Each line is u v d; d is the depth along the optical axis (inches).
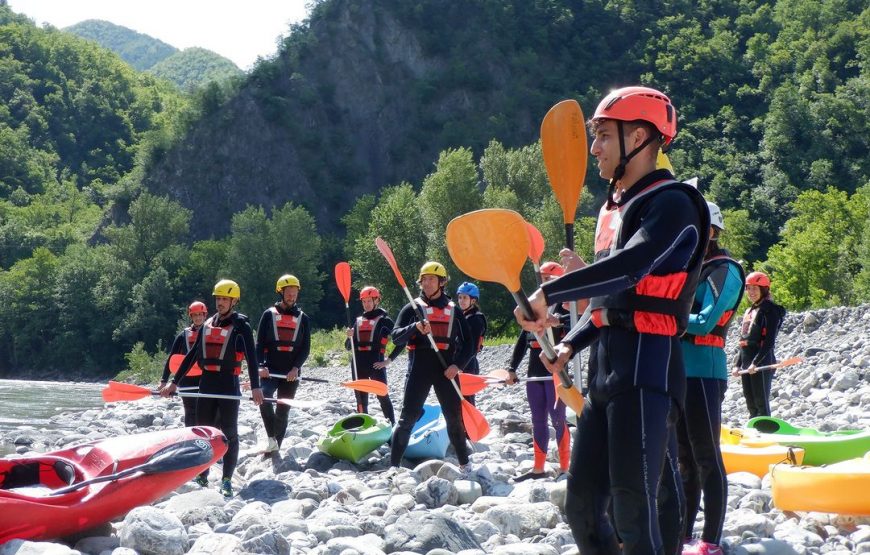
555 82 4633.4
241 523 221.9
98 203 5772.6
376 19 4717.0
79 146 6407.5
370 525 227.9
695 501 182.9
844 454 286.5
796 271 2101.4
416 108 4500.5
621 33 5049.2
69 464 237.9
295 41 4633.4
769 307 389.4
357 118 4463.6
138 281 3427.7
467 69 4579.2
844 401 486.6
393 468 317.4
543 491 251.9
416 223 2402.8
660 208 115.7
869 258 2052.2
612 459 120.0
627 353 120.8
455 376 317.1
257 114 4325.8
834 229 2399.1
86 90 6668.3
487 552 200.5
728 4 5329.7
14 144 5802.2
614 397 121.0
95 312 3405.5
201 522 235.9
